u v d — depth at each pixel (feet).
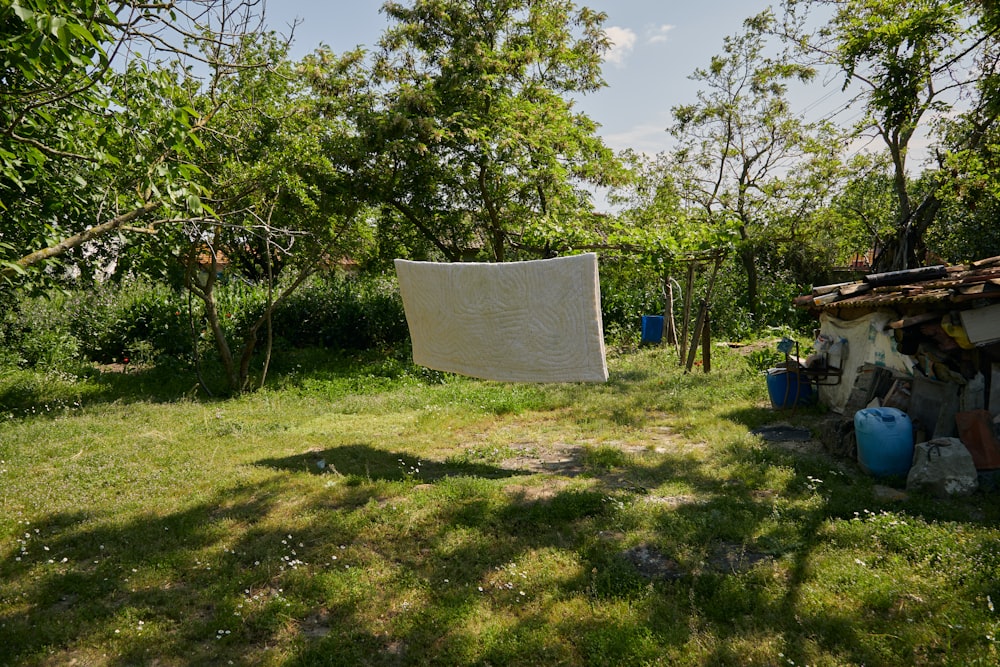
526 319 19.80
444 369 22.02
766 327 61.26
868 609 11.60
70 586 13.25
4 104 13.67
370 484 19.40
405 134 42.78
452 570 13.65
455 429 27.25
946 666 9.80
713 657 10.37
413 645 11.02
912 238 51.19
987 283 17.21
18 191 20.61
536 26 49.34
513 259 57.00
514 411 30.09
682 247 37.09
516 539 15.11
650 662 10.34
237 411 31.63
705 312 39.11
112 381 38.60
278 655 10.82
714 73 69.97
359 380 40.11
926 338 19.83
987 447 17.46
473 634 11.27
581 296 18.86
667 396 32.30
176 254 30.35
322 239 38.83
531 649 10.74
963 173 42.29
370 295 54.03
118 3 12.80
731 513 16.10
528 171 47.93
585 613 11.82
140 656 10.85
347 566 13.89
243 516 16.92
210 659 10.87
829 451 21.88
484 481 19.24
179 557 14.38
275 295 51.03
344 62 43.88
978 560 12.83
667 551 14.16
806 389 28.53
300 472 20.61
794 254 73.41
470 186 51.55
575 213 47.01
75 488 19.29
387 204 50.78
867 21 42.24
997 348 18.26
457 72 45.09
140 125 13.65
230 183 27.81
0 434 25.67
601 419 28.30
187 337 44.29
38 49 9.75
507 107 45.27
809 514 15.93
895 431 18.58
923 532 14.25
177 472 20.88
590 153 51.08
